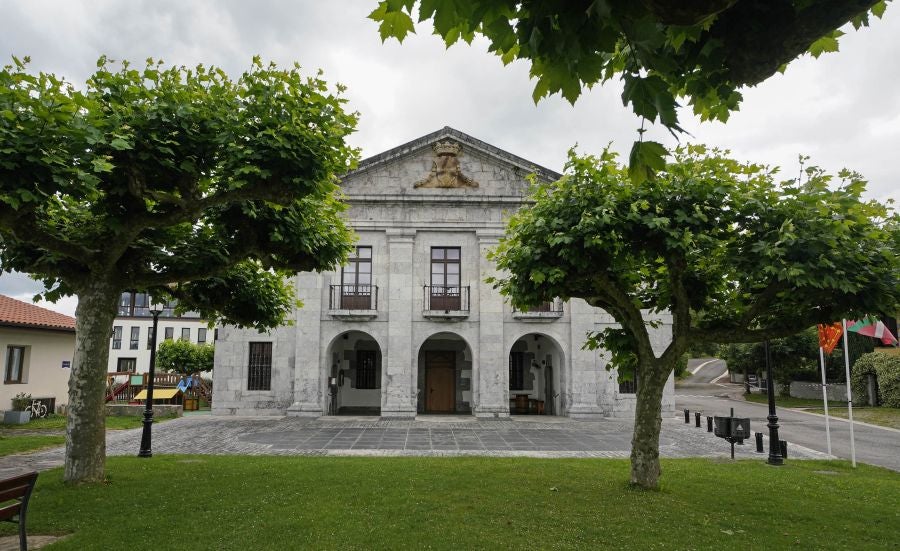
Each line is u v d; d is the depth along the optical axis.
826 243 7.15
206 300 10.99
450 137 23.41
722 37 3.00
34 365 21.20
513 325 22.66
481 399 22.08
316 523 6.67
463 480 9.15
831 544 6.19
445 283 22.97
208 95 8.19
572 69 2.68
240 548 5.84
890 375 26.44
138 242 9.34
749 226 7.96
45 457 12.29
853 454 11.95
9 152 5.92
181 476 9.35
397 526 6.55
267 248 9.79
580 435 17.31
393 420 21.23
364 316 22.45
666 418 22.41
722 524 6.91
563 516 7.04
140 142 7.55
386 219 23.05
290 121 7.91
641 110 2.83
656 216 7.95
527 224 8.91
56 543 5.98
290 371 22.56
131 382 29.70
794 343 35.16
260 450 13.84
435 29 2.48
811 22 2.82
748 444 15.54
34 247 8.93
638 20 2.43
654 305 10.05
